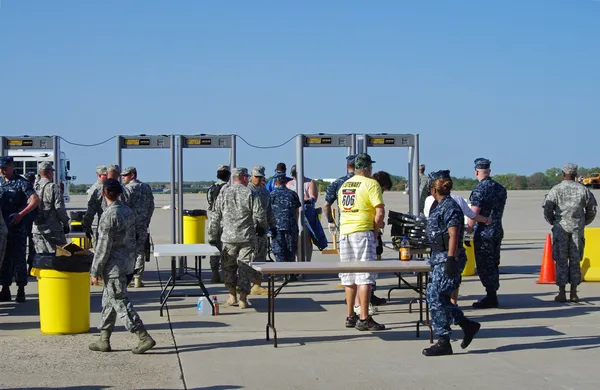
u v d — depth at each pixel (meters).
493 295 10.87
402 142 14.57
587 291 12.48
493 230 10.77
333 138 14.26
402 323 9.82
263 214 10.90
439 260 7.88
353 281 9.48
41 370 7.40
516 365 7.60
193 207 40.59
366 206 9.25
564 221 11.23
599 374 7.26
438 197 7.96
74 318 9.08
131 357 7.94
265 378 7.14
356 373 7.32
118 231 7.94
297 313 10.56
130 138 14.28
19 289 11.41
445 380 7.06
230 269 11.05
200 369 7.46
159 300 11.65
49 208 11.69
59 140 14.27
